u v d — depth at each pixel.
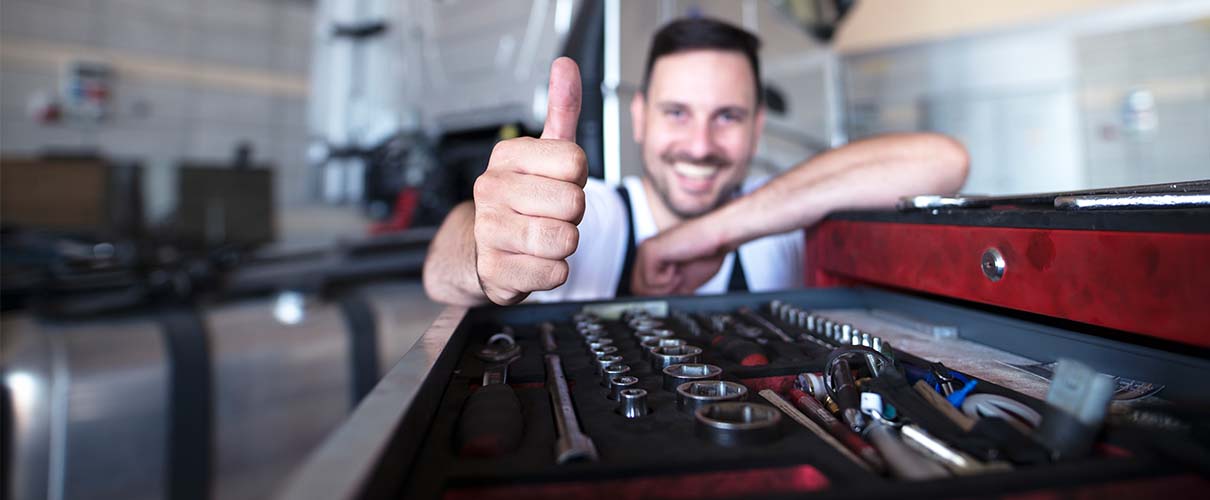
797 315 0.52
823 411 0.32
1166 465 0.23
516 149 0.44
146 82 3.29
